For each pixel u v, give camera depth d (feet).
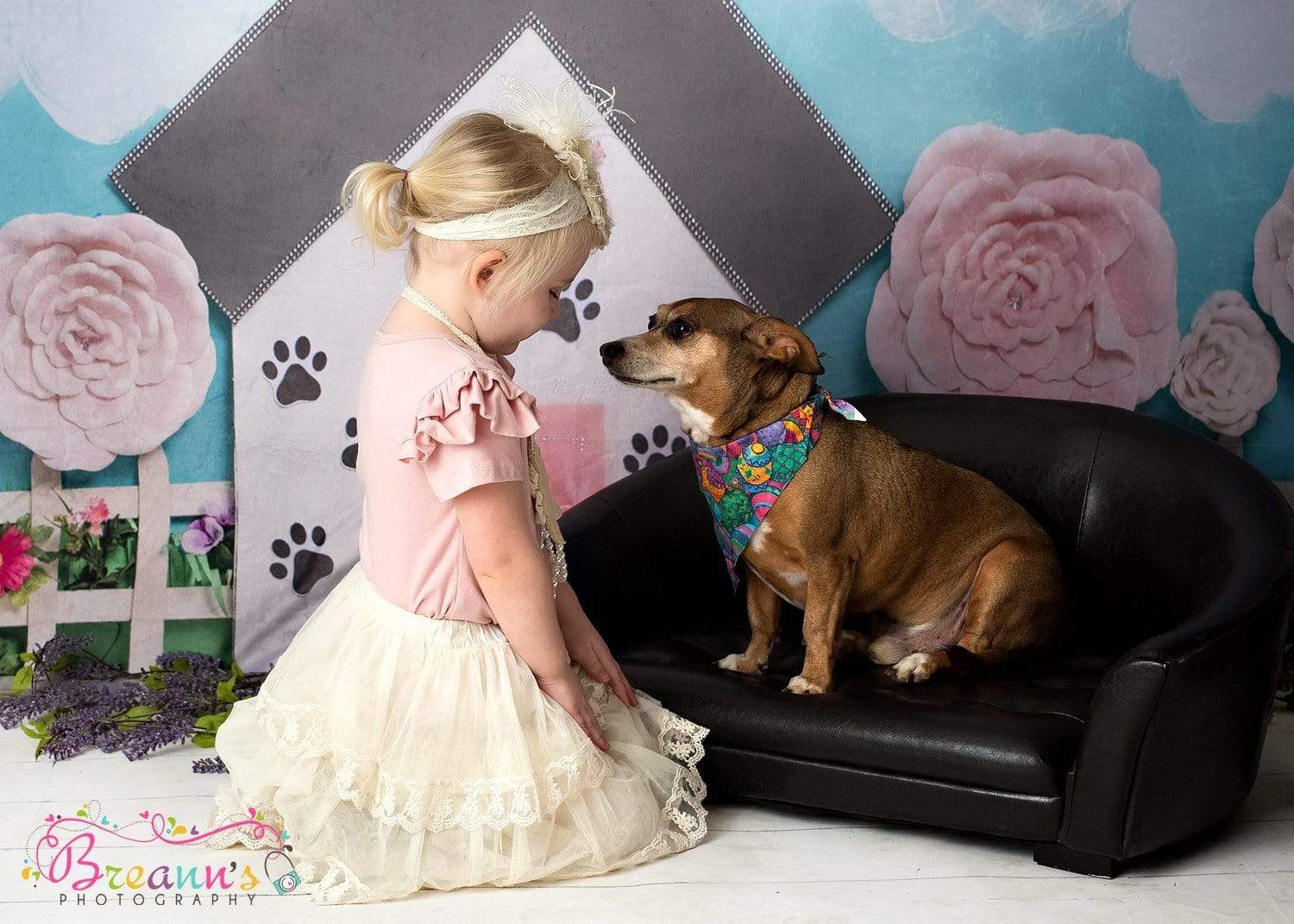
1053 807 6.20
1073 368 10.51
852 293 10.26
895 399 9.52
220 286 9.50
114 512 9.62
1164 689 5.91
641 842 6.30
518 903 5.87
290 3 9.27
